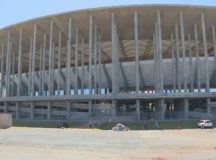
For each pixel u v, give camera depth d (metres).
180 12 55.00
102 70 63.81
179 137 26.89
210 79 60.88
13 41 69.06
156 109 55.88
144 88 65.38
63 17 57.41
